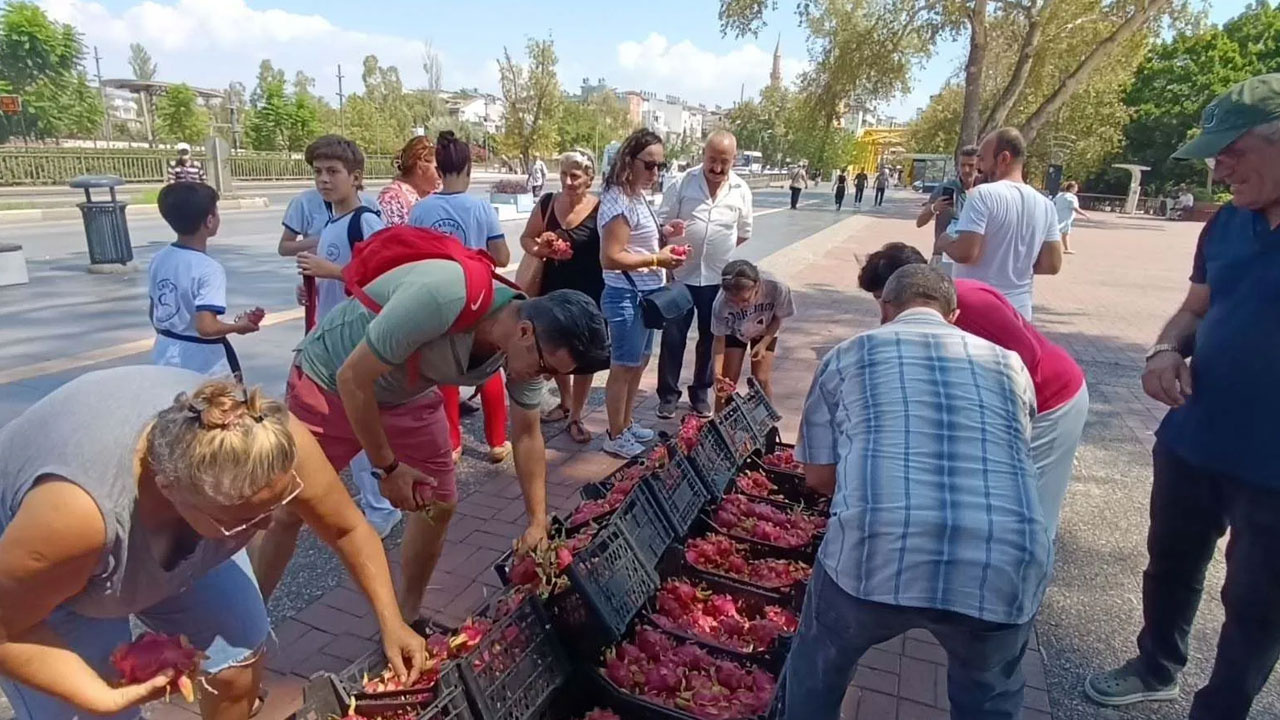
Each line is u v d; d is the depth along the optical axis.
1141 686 2.83
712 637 2.90
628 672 2.60
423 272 2.28
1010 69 21.44
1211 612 3.45
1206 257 2.50
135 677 1.59
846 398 2.15
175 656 1.61
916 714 2.73
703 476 3.79
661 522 3.29
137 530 1.56
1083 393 2.75
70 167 24.19
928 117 46.38
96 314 7.95
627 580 2.86
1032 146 36.06
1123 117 34.50
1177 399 2.49
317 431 2.71
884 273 2.95
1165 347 2.60
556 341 2.18
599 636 2.56
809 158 62.16
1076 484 4.84
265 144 41.94
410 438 2.74
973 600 1.84
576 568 2.58
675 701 2.51
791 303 4.72
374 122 45.53
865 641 2.01
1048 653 3.14
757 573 3.39
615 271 4.55
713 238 5.28
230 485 1.35
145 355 6.44
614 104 64.31
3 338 6.98
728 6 16.44
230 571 2.00
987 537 1.84
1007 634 1.91
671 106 133.38
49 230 14.73
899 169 73.19
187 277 3.37
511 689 2.30
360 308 2.60
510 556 2.82
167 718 2.52
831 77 19.33
